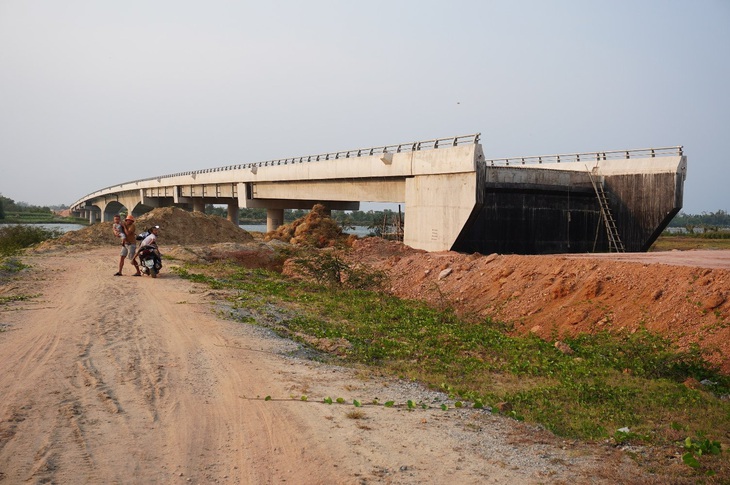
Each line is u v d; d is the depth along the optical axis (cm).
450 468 497
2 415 558
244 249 2506
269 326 1120
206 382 712
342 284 2009
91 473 451
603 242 3506
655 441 603
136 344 872
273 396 677
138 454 492
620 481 484
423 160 3170
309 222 4038
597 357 1090
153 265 1658
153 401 629
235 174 6031
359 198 3934
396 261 2317
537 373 964
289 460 498
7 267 1683
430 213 3166
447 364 987
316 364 873
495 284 1769
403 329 1296
